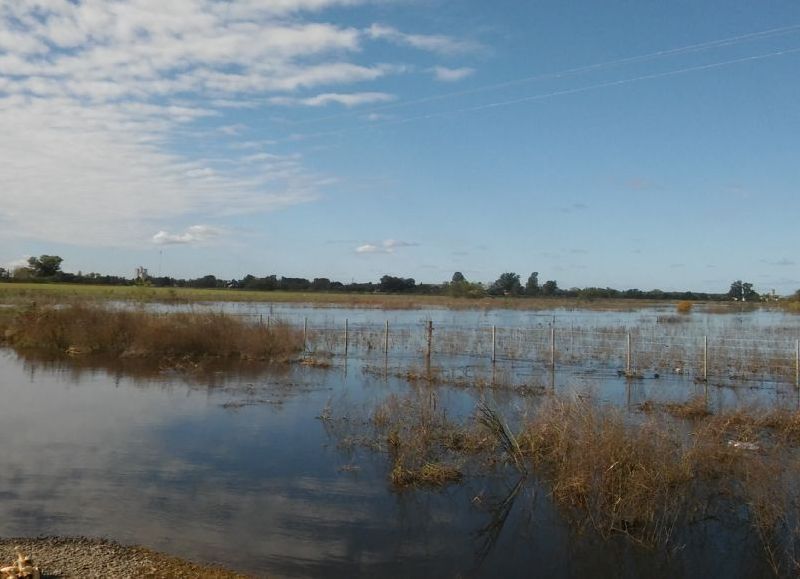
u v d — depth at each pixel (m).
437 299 89.44
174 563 6.46
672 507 8.02
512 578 6.55
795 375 18.75
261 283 113.38
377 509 8.31
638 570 6.82
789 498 7.87
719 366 20.44
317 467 10.01
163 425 12.66
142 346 23.91
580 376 19.03
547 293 107.50
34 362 22.02
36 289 64.25
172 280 108.62
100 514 7.85
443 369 20.28
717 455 9.37
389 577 6.47
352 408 14.24
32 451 10.62
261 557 6.77
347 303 71.94
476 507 8.47
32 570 5.79
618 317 52.19
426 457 10.20
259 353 23.52
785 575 6.72
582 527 7.85
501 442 10.74
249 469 9.85
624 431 8.85
